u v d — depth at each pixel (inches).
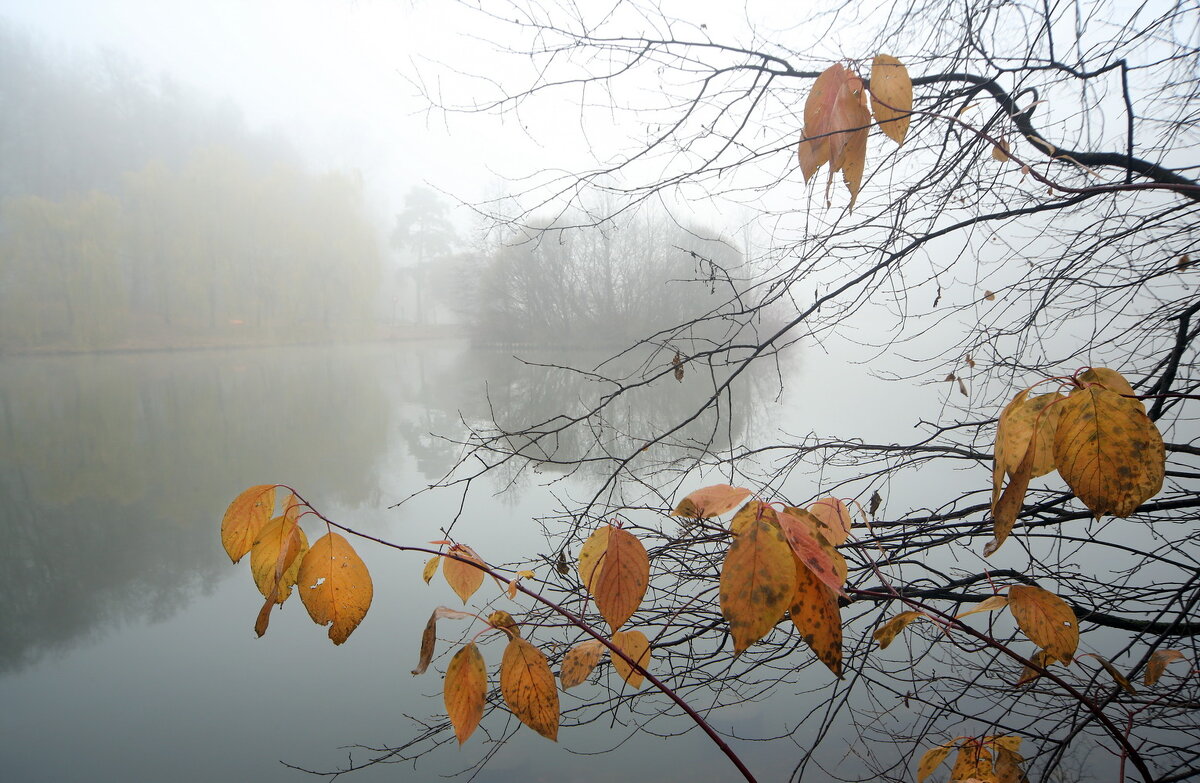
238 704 180.4
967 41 81.0
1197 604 73.5
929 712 113.4
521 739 152.0
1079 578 83.8
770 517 21.6
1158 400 77.8
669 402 343.3
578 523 84.9
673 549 80.2
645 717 150.1
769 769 126.6
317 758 157.1
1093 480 23.7
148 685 192.5
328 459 462.0
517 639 23.6
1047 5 73.9
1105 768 97.8
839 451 99.7
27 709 183.0
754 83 81.7
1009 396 93.7
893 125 33.8
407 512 306.3
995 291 94.2
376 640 206.2
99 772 156.1
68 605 253.9
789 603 20.4
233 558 25.0
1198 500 72.7
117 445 531.8
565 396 506.6
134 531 335.9
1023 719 110.1
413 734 162.4
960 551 147.9
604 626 78.8
